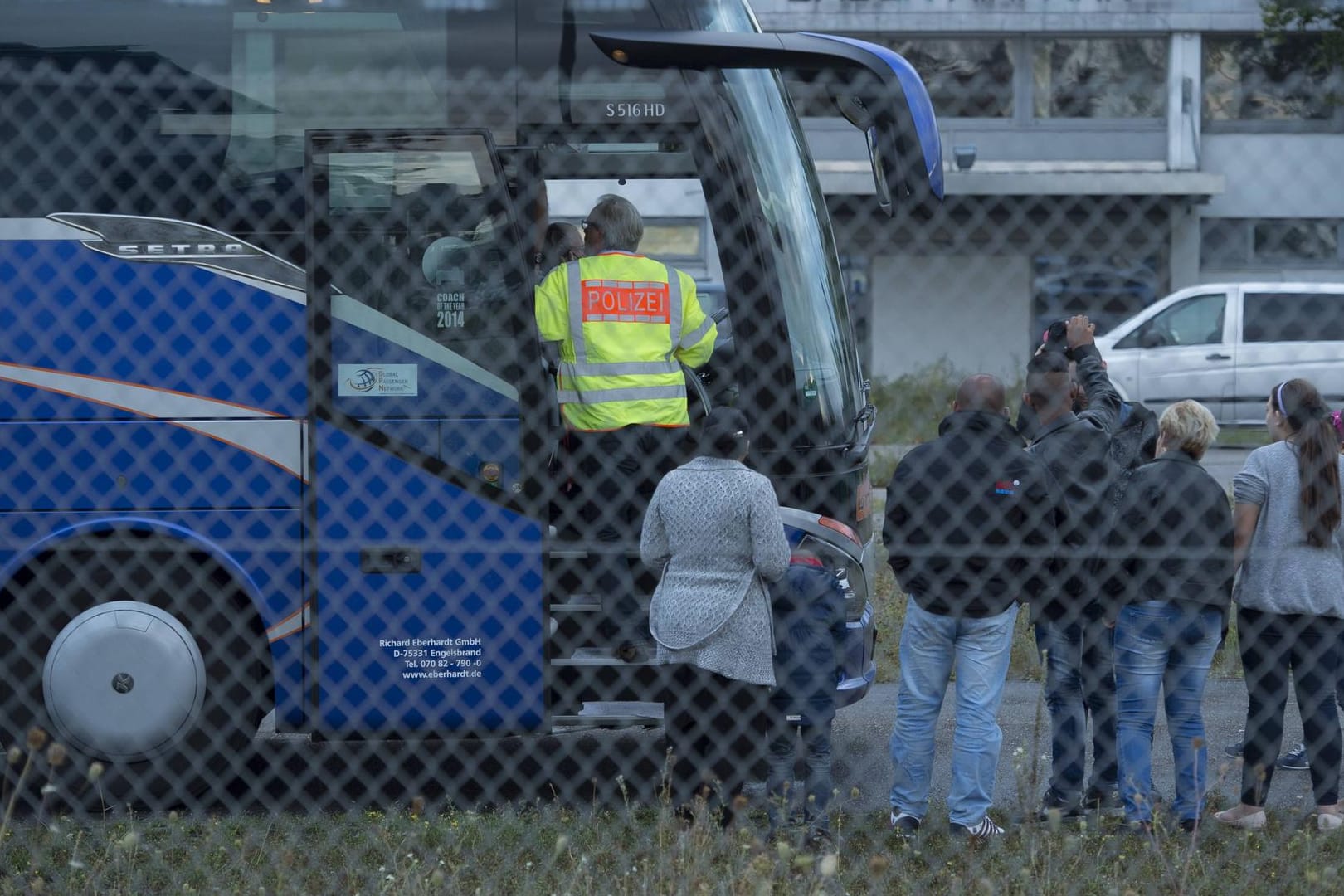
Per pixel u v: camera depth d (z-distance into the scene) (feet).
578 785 74.69
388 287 66.80
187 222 66.13
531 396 67.26
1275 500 64.95
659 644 62.34
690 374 73.61
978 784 62.39
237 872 61.41
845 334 75.10
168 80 66.33
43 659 69.26
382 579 66.95
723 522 61.05
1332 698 65.31
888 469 128.16
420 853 63.00
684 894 54.75
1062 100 207.41
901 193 68.49
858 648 70.85
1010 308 117.80
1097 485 66.08
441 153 67.05
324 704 67.15
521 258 67.21
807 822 64.59
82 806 71.31
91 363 66.03
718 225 69.10
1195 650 64.49
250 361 66.28
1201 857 61.62
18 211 66.13
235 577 66.69
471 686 67.15
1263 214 138.92
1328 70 128.77
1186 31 176.14
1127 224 137.08
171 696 68.69
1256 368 185.16
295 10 66.64
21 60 66.54
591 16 67.51
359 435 66.64
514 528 67.15
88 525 66.23
